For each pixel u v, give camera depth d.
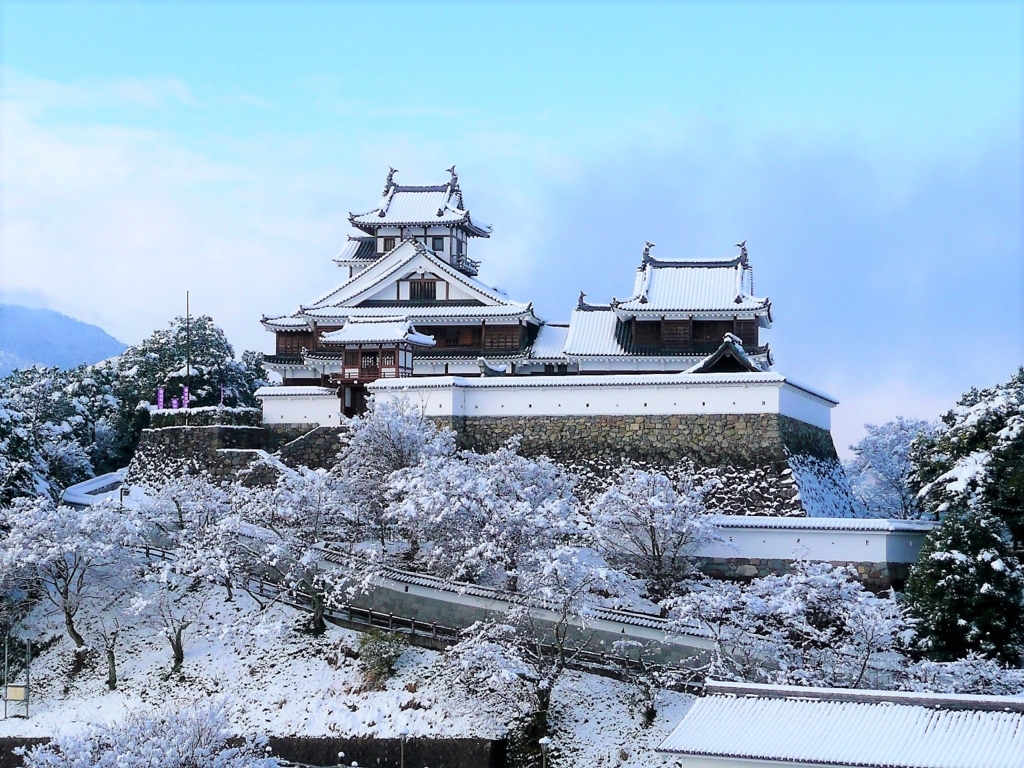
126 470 86.31
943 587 50.38
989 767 33.38
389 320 81.62
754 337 82.25
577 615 51.00
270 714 51.31
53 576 58.59
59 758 39.34
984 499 53.72
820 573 51.66
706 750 35.53
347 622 56.81
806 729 36.28
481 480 56.03
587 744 47.47
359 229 99.06
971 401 64.81
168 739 39.94
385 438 64.44
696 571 57.66
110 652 55.00
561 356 85.38
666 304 82.25
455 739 48.09
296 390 78.19
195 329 105.31
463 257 99.06
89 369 105.56
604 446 69.00
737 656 47.94
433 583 56.22
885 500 84.88
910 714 36.62
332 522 63.03
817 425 74.25
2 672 57.44
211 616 58.81
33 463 73.75
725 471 66.31
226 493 66.38
